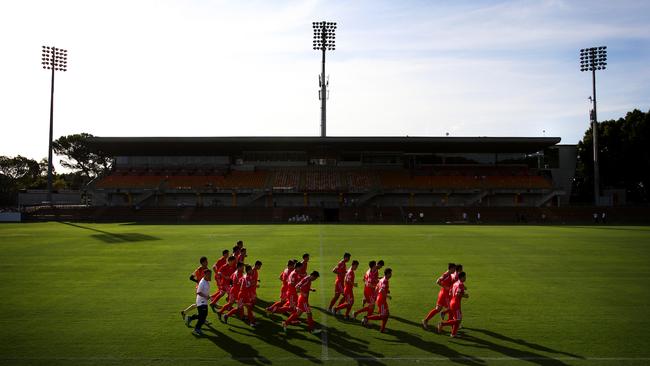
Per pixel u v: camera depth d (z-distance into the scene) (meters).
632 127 70.81
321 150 74.12
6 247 28.50
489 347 10.62
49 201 64.44
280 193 68.88
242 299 12.38
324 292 16.64
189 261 23.06
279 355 10.12
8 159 103.38
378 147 71.69
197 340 11.12
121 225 49.91
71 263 22.36
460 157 75.12
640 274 19.94
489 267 21.70
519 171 74.19
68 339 11.12
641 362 9.73
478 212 61.66
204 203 69.12
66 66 66.19
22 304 14.49
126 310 13.84
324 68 70.88
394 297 15.64
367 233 40.00
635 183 75.69
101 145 68.81
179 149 71.69
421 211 63.16
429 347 10.64
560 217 60.19
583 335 11.48
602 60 64.62
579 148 77.31
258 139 66.75
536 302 14.88
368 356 10.07
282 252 26.84
